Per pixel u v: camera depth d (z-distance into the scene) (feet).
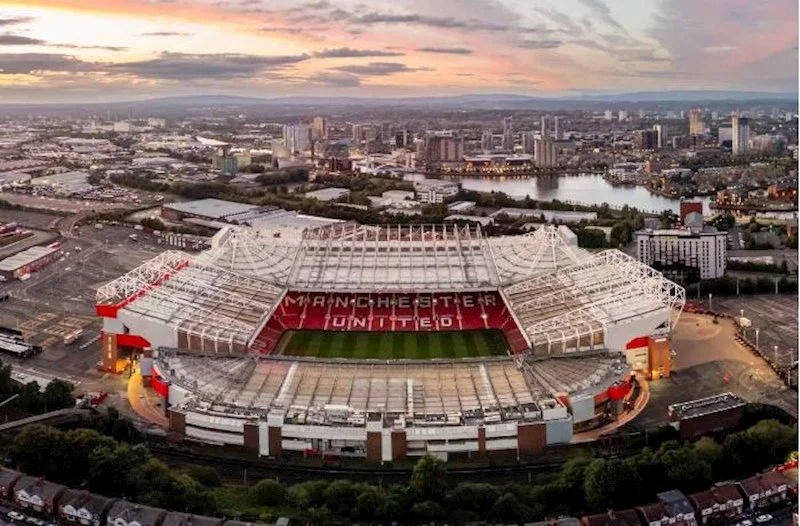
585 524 650.43
